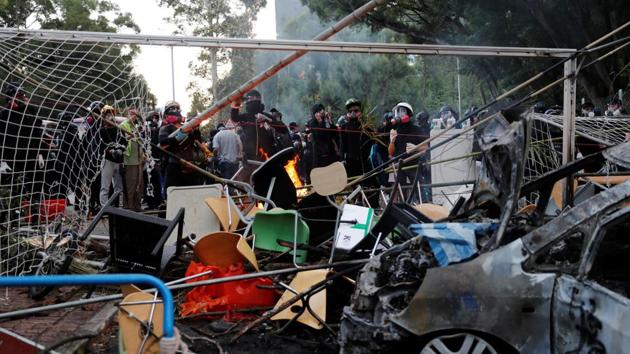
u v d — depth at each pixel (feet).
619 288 15.90
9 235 22.54
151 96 28.07
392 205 20.25
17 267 21.83
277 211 22.20
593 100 71.15
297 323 19.13
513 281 13.79
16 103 24.62
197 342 18.40
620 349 12.58
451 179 36.65
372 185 39.88
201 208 26.48
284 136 47.62
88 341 17.67
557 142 32.58
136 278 10.59
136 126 26.96
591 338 13.09
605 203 13.87
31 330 18.03
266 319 18.63
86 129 26.32
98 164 29.04
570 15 74.49
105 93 25.39
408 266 15.37
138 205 38.29
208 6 83.41
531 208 22.03
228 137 42.32
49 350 13.61
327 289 19.61
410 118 40.34
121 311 13.85
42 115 26.91
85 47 25.46
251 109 42.98
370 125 40.55
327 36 26.99
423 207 25.46
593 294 13.19
